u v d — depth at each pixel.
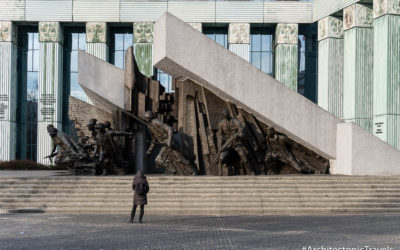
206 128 15.45
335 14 28.00
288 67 30.83
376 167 14.38
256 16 30.86
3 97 30.30
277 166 15.40
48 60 30.81
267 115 14.43
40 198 11.48
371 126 25.78
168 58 13.63
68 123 32.78
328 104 28.23
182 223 9.18
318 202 11.54
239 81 14.20
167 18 13.58
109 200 11.42
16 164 26.00
